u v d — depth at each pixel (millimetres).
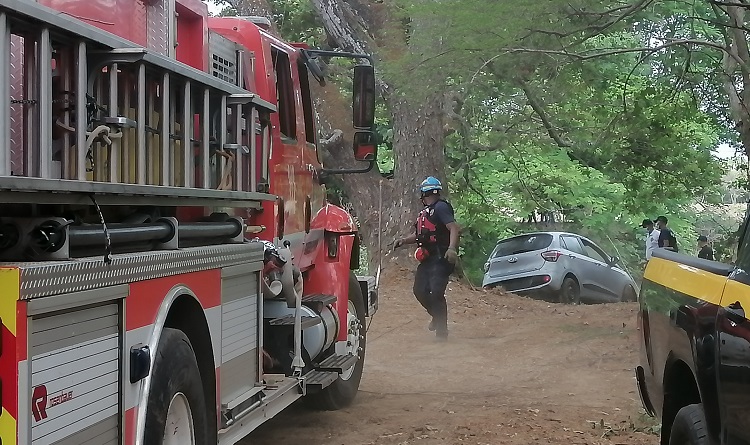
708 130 24984
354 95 7266
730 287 4117
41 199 3191
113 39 3707
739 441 3887
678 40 13922
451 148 25469
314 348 7020
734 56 13828
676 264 5023
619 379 9531
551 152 27406
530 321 14211
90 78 3682
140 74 3926
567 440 6852
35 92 3258
